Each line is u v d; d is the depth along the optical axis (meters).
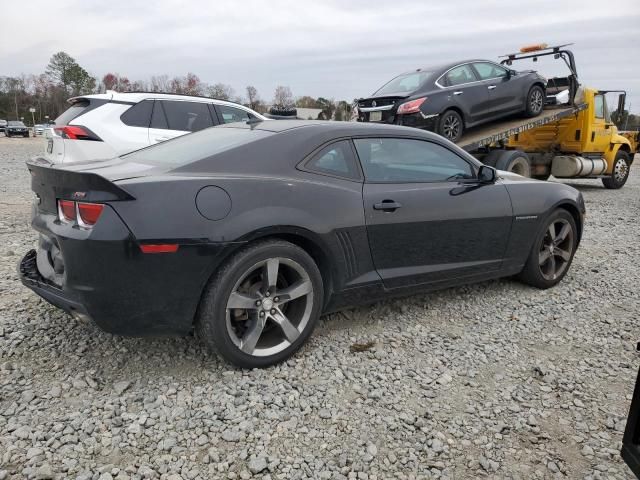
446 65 8.93
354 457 2.38
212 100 7.88
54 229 2.76
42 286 2.96
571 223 4.79
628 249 6.47
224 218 2.81
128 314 2.70
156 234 2.63
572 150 12.16
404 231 3.58
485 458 2.41
